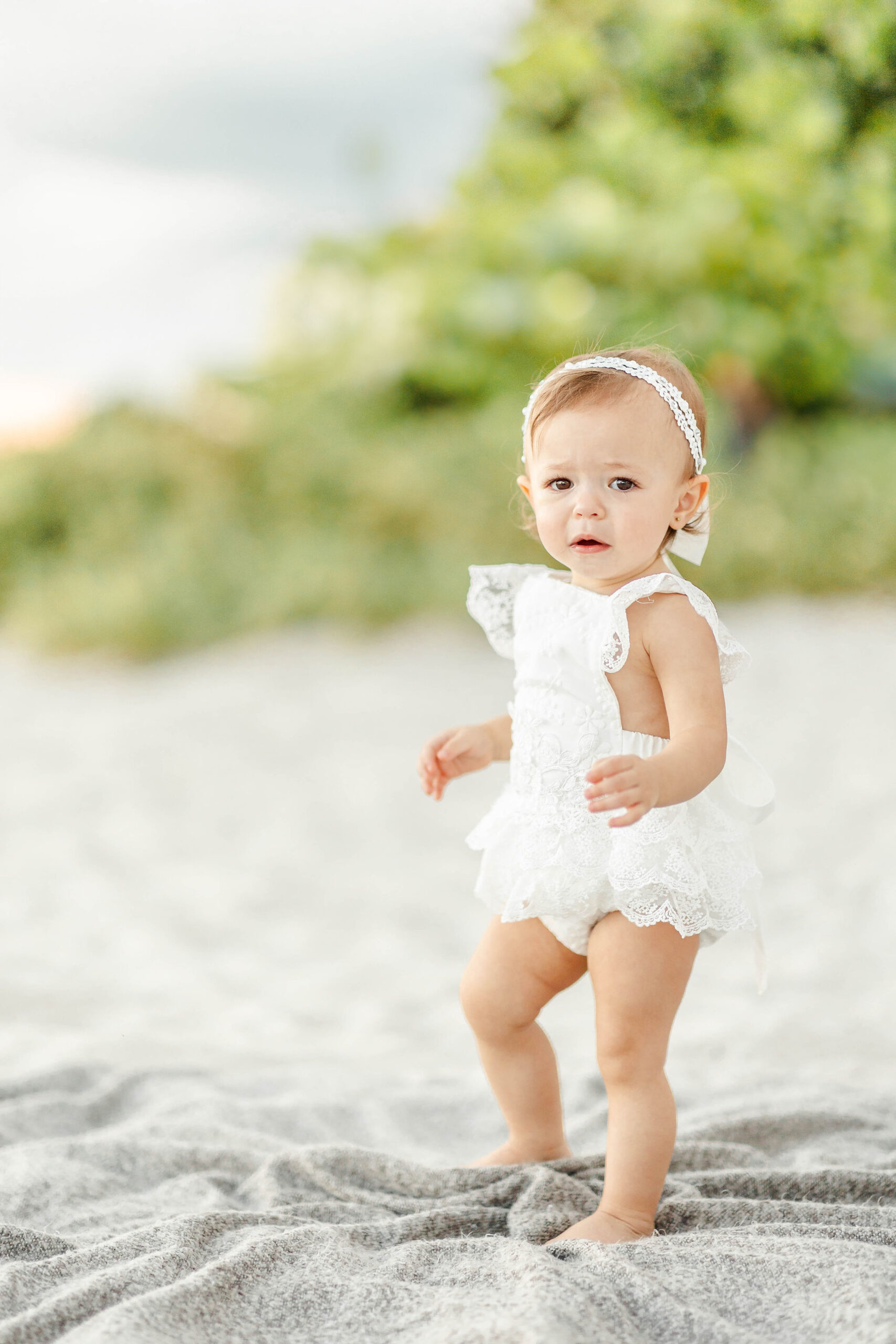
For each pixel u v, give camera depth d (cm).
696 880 227
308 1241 208
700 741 223
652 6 1178
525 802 244
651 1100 229
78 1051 390
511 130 1432
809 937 505
